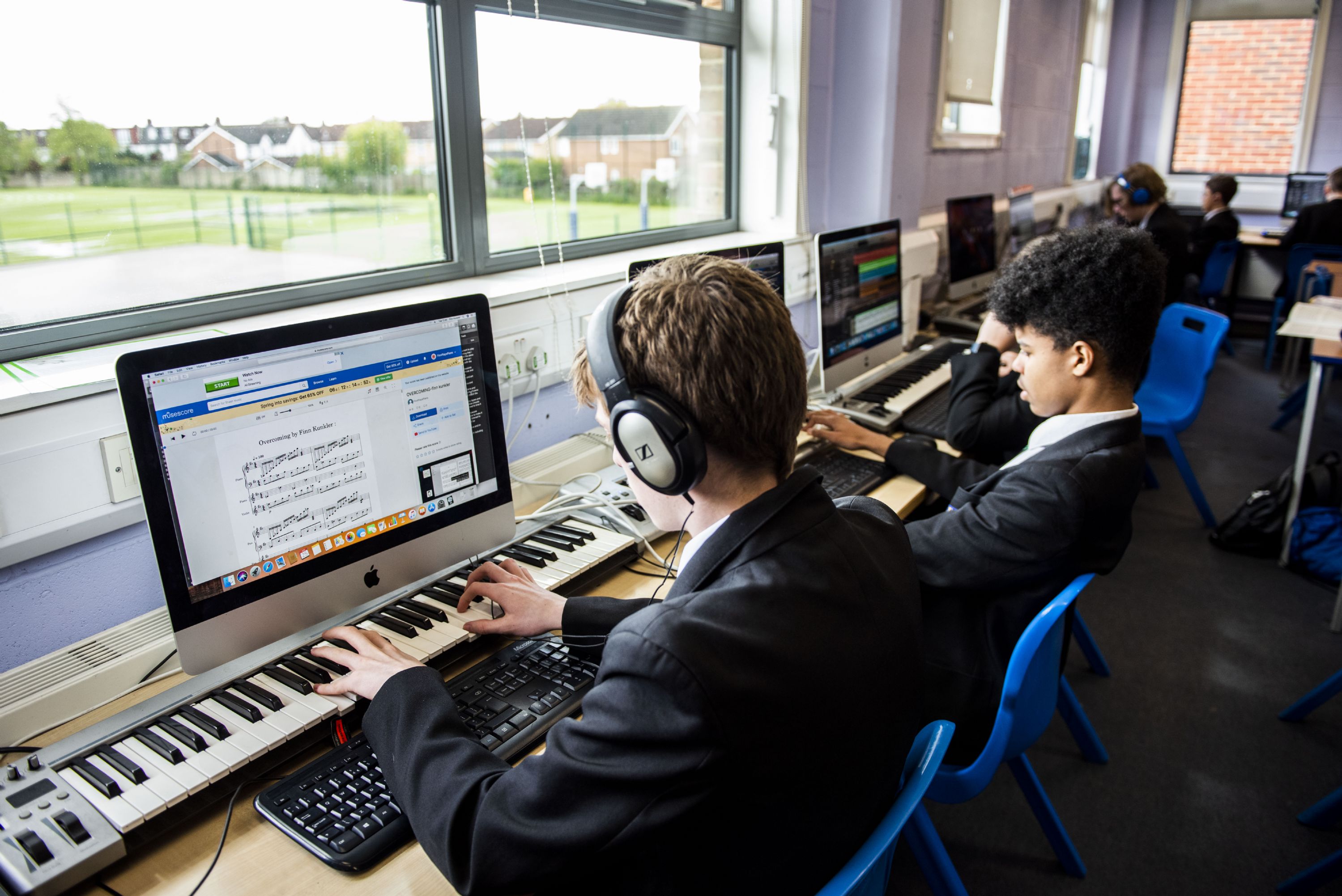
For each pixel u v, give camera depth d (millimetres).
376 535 1098
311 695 954
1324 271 4078
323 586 1045
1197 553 2904
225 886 773
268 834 837
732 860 644
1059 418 1293
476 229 1880
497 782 700
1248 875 1607
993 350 2010
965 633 1315
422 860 804
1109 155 6887
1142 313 1212
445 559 1188
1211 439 4027
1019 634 1282
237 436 940
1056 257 1252
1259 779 1858
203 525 922
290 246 1576
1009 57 4516
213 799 875
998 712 1214
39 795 818
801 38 2557
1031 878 1605
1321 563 2682
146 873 790
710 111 2668
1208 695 2154
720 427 685
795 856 663
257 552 974
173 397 882
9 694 986
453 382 1164
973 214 3303
